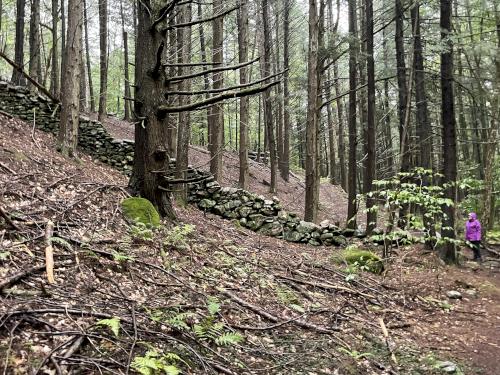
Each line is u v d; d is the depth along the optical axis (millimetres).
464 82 16250
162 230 6918
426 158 12203
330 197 27156
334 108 35000
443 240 9375
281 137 26328
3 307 3354
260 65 20281
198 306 4648
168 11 6867
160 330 3883
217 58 14070
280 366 4148
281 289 6434
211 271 6125
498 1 13117
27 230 4895
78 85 11523
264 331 4859
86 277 4457
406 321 6477
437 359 5199
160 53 6949
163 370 3264
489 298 8109
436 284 8555
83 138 13414
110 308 3945
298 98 23062
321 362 4457
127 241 5859
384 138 25109
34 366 2854
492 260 11969
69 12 11219
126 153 13516
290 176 29484
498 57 12633
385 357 5043
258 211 11766
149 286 4855
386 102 21484
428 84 16891
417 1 12352
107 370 3035
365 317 6301
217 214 11875
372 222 12180
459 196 21156
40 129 13375
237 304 5273
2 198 5598
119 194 7488
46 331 3275
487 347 5738
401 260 9641
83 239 5285
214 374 3531
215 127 16281
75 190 7102
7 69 28859
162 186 7758
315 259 9039
